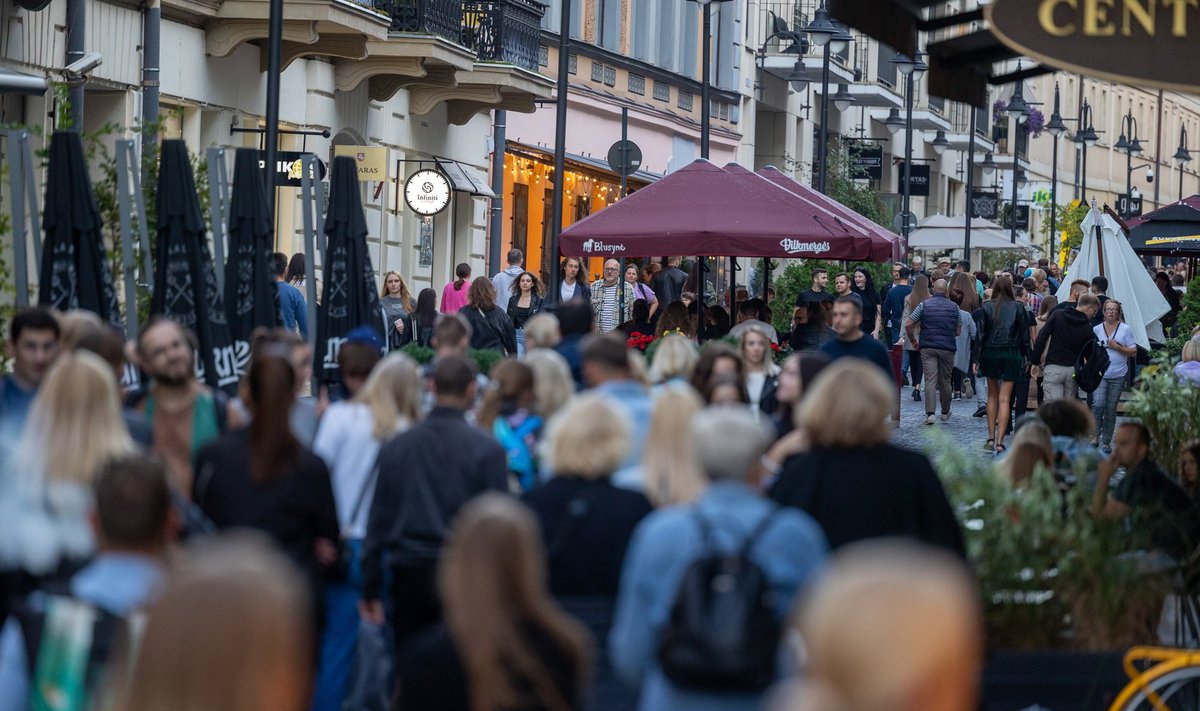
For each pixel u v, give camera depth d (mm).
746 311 48031
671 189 44969
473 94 77625
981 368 57188
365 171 66312
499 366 23984
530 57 81562
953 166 199375
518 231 95250
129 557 12398
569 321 31047
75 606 12086
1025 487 22062
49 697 11906
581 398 17734
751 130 132375
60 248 27234
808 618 6371
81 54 47562
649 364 41938
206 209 32875
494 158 86938
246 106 60938
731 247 43219
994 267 151375
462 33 75250
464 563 12398
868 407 16969
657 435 17531
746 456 14336
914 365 75812
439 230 84188
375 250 73188
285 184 55688
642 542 14297
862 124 160000
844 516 16703
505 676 12227
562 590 17047
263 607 7223
